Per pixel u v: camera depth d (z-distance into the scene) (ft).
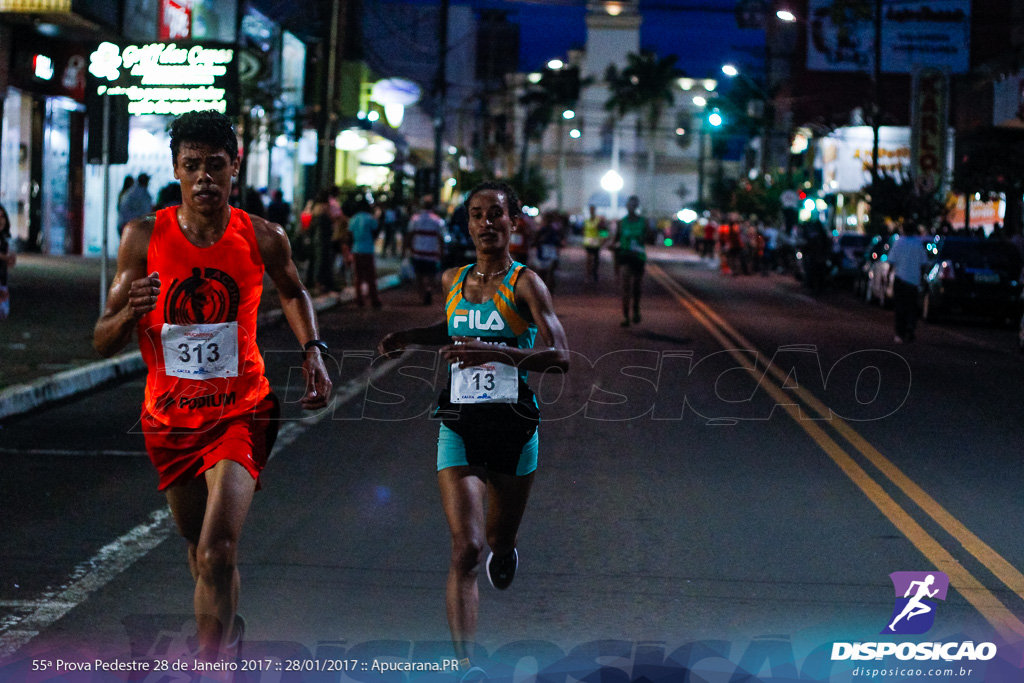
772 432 34.09
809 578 19.86
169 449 14.21
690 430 34.12
